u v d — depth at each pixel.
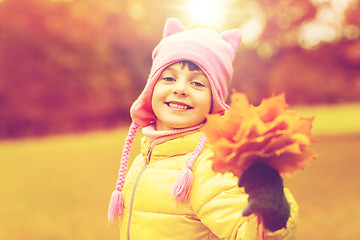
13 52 33.19
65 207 8.15
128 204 2.05
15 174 12.37
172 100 1.98
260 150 1.29
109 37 36.44
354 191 8.52
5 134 33.12
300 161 1.29
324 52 19.75
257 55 29.75
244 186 1.32
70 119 34.97
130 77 38.62
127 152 2.20
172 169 1.95
